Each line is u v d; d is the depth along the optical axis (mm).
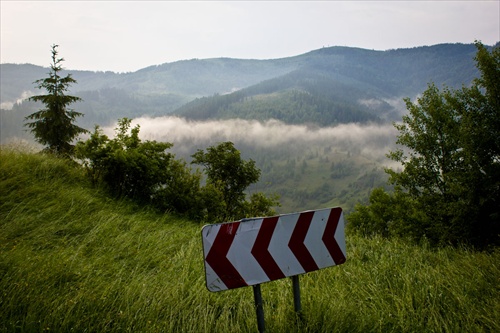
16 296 3709
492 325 3850
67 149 21188
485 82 15164
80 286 4188
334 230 3598
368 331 3740
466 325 3836
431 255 7027
